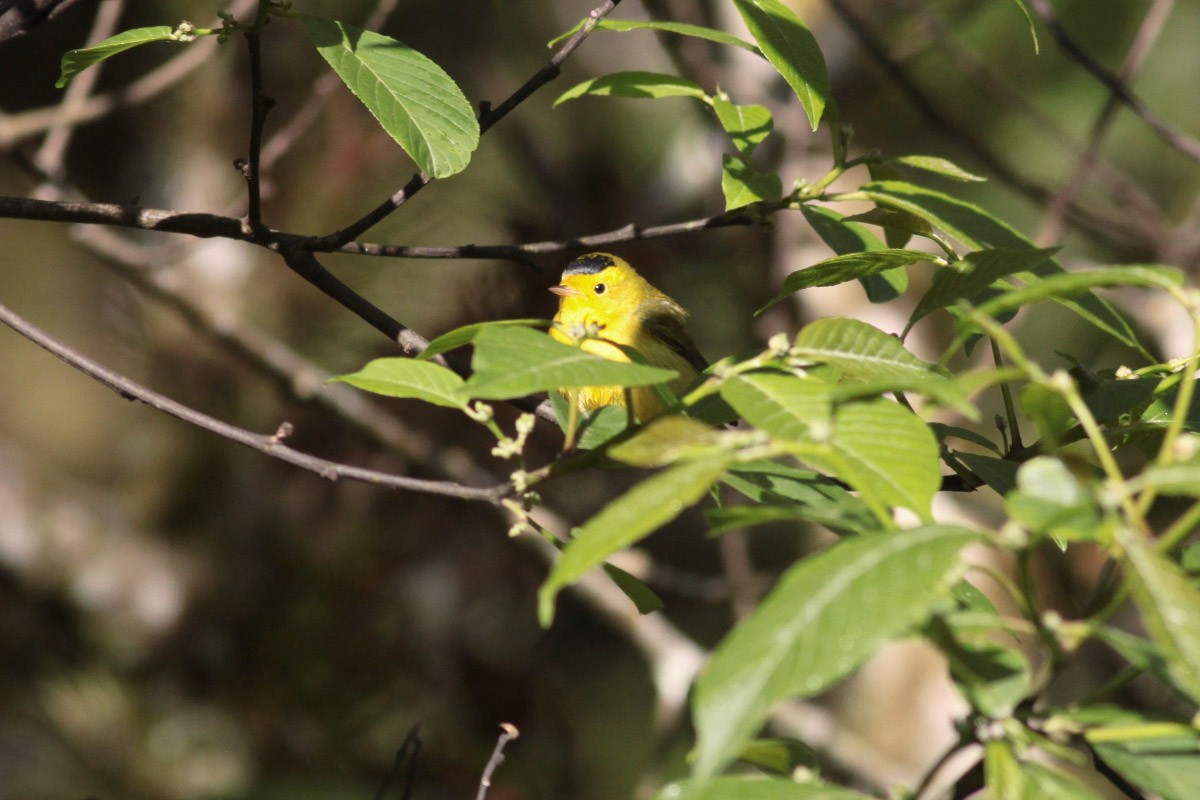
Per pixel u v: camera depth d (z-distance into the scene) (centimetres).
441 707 1220
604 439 449
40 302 1430
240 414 1298
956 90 1594
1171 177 1652
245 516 1273
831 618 279
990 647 332
